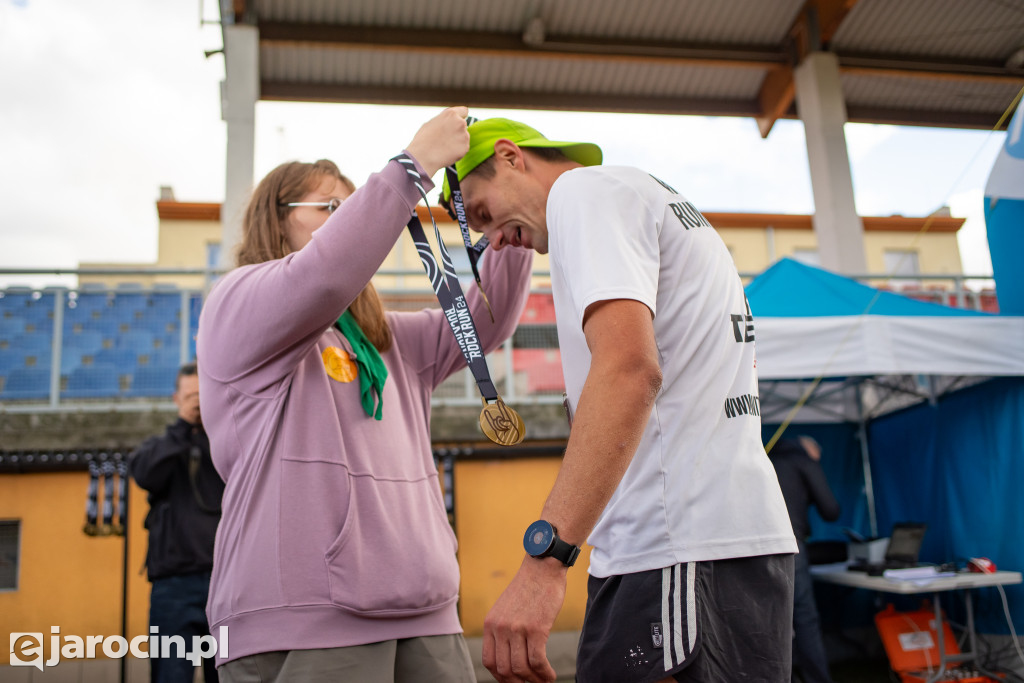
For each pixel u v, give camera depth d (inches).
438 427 237.8
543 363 272.2
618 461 40.6
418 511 63.9
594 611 47.5
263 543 56.7
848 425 246.7
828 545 217.6
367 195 56.9
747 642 44.5
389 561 59.2
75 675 201.6
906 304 203.8
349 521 58.0
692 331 48.7
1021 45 465.7
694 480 46.3
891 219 844.0
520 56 429.7
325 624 55.6
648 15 434.3
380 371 66.6
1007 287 138.6
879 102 504.4
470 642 220.4
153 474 140.6
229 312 60.2
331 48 410.0
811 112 440.5
